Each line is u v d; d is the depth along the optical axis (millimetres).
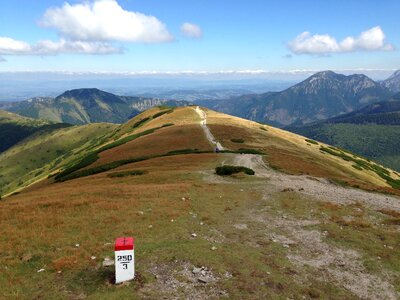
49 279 16250
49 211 27797
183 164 58250
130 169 58062
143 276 16406
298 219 28047
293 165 61562
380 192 46156
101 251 19453
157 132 100250
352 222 27234
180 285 15805
